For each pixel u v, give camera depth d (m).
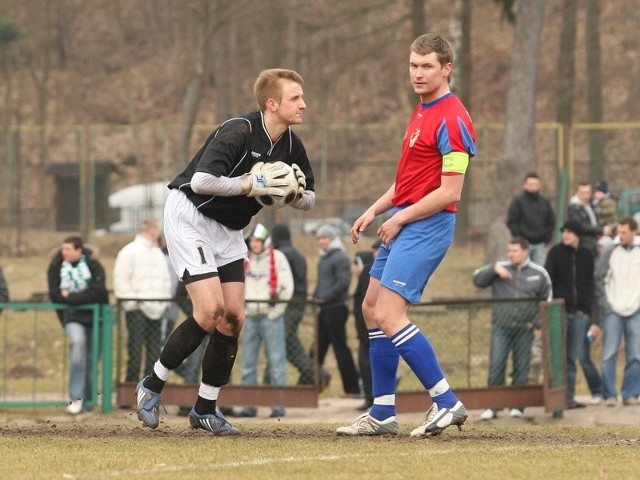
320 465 22.34
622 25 170.88
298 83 26.27
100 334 48.06
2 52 156.75
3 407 48.66
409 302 26.67
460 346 48.16
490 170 105.44
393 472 21.61
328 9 150.88
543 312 45.12
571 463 22.86
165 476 21.02
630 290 49.34
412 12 119.81
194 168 26.50
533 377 46.31
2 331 68.69
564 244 49.34
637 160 96.12
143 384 27.39
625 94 165.75
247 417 47.97
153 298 48.47
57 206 111.25
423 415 47.28
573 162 94.69
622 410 47.81
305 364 49.91
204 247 26.22
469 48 125.75
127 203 110.62
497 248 88.06
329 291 52.78
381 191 104.94
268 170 25.94
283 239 52.94
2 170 109.50
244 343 49.22
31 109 196.50
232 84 180.62
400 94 189.38
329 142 105.69
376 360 27.98
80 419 44.47
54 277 47.75
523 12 89.75
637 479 21.06
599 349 64.06
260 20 138.50
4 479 20.88
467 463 22.72
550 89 169.00
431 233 26.48
